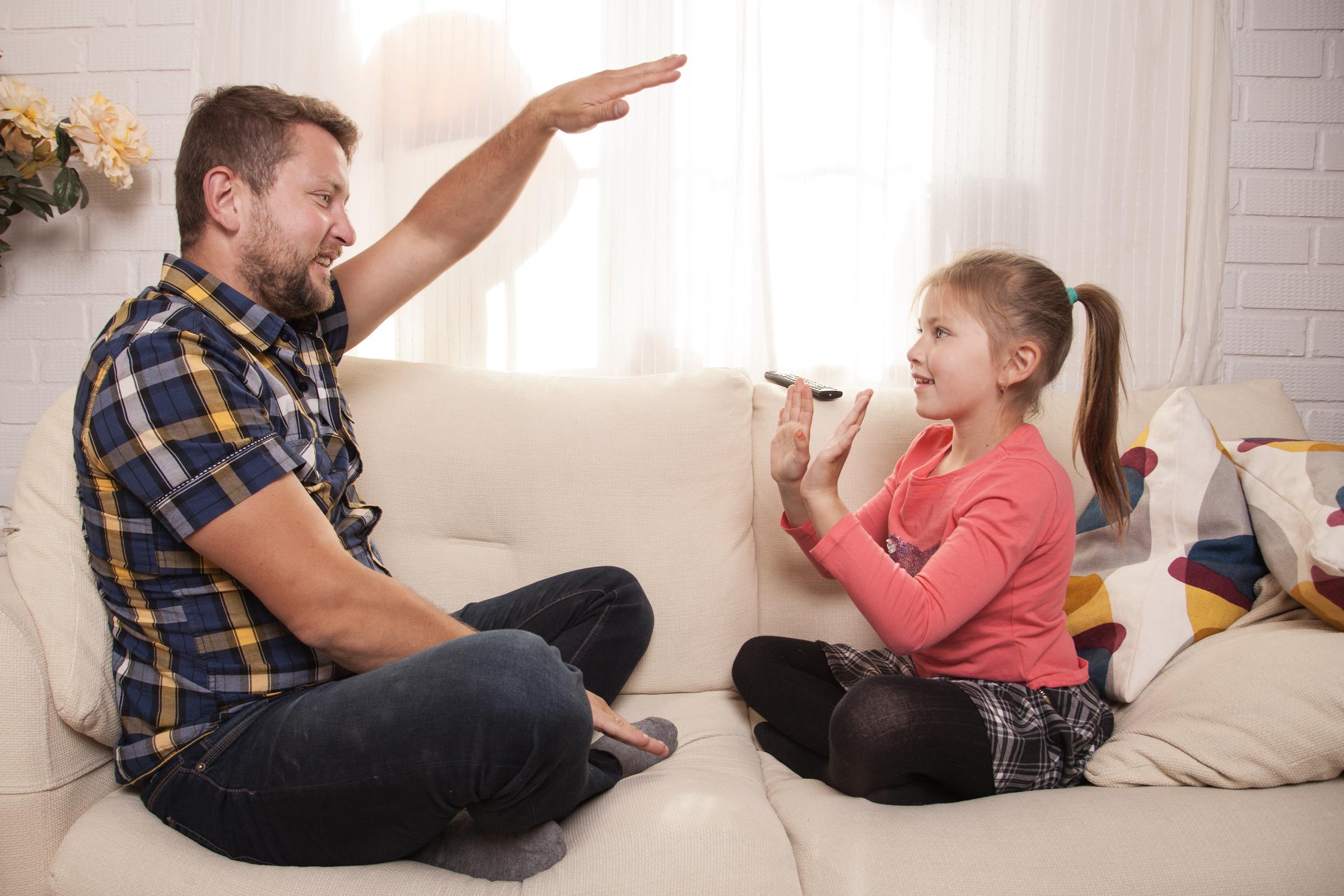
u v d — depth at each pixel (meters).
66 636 0.99
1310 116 1.73
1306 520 1.15
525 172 1.37
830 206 1.73
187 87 1.83
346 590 0.94
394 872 0.88
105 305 1.87
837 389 1.64
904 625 1.07
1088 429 1.27
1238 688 1.00
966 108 1.71
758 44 1.71
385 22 1.75
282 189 1.06
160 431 0.90
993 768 1.02
